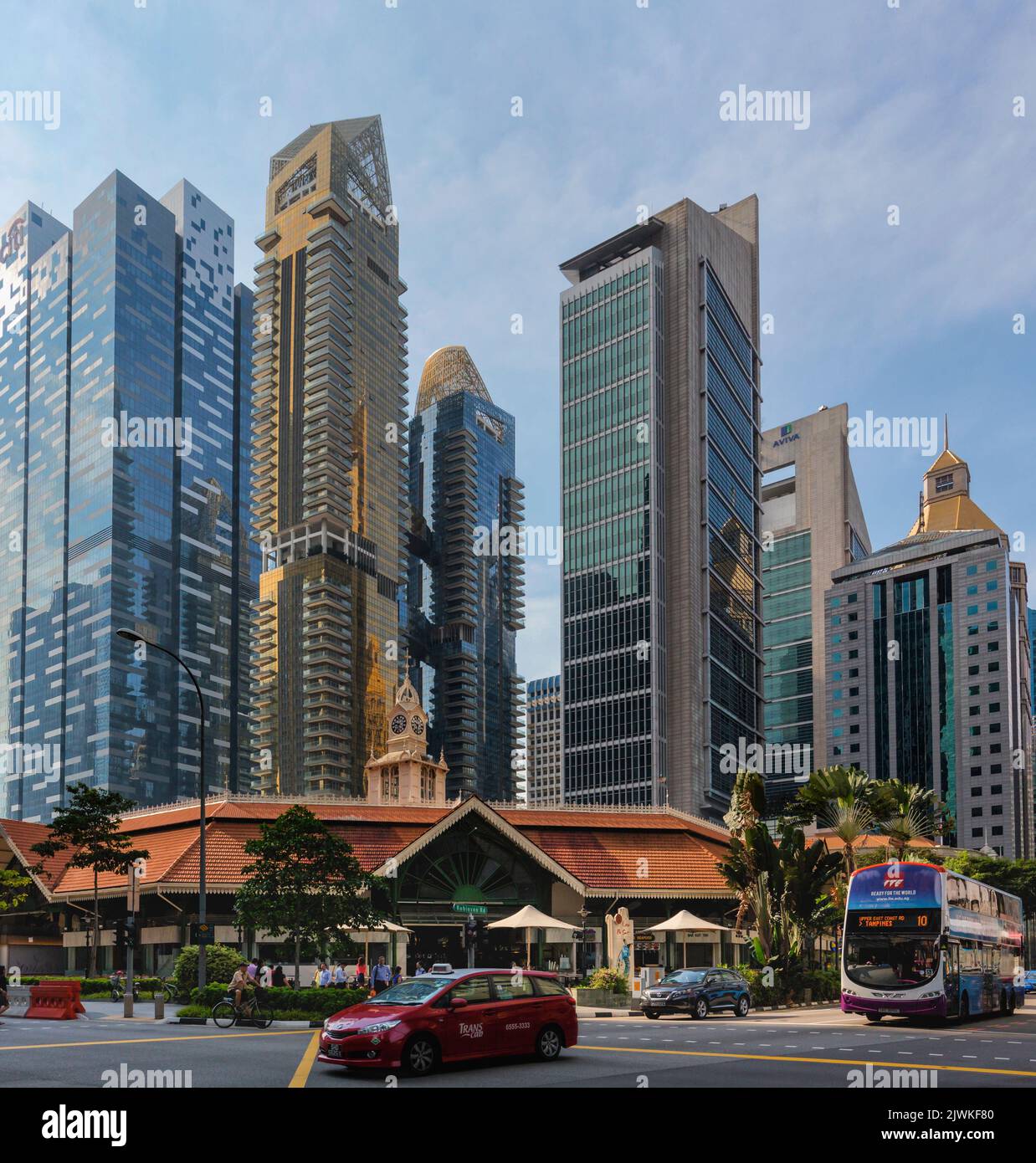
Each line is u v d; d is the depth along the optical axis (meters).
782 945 54.88
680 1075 22.31
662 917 78.19
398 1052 21.72
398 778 104.31
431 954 73.50
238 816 72.25
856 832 58.09
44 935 78.88
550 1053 24.83
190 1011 40.56
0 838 77.50
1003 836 197.12
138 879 66.44
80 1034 33.28
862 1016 44.81
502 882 74.56
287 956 67.94
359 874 56.25
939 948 37.56
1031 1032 35.81
